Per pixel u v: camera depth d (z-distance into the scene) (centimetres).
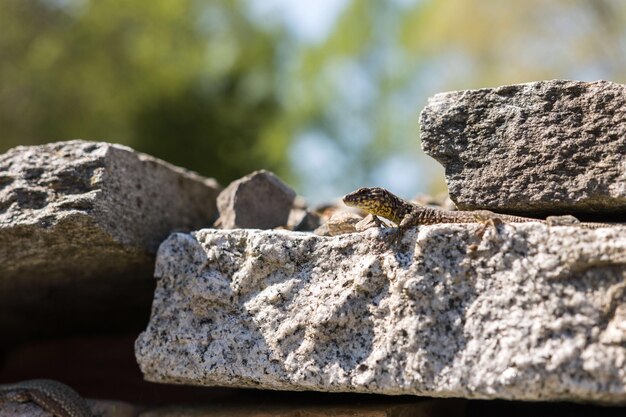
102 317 84
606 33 180
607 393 58
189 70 211
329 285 64
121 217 69
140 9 209
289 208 76
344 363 62
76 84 204
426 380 60
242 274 65
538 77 185
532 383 58
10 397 69
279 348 64
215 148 217
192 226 75
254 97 225
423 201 77
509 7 185
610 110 62
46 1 207
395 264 62
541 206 63
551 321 59
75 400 69
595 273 59
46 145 69
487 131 64
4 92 201
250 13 234
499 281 60
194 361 65
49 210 67
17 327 86
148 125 213
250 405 67
